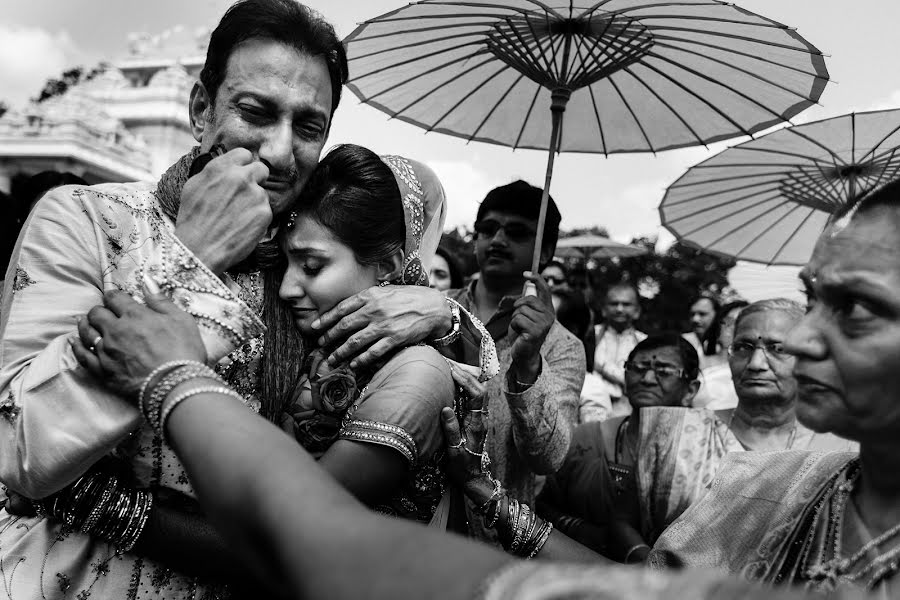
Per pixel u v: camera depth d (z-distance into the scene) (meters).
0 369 1.45
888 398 0.84
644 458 2.70
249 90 1.55
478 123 3.17
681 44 2.66
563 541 1.86
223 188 1.47
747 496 1.09
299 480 0.73
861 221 0.87
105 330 1.13
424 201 1.97
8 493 1.53
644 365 3.21
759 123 2.81
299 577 0.64
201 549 1.48
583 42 2.69
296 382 1.65
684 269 22.95
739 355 2.95
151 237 1.54
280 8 1.59
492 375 1.89
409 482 1.69
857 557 0.90
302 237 1.64
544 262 3.33
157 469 1.54
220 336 1.40
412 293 1.70
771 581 0.98
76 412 1.32
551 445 2.51
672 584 0.51
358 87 3.14
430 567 0.57
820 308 0.89
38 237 1.52
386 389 1.59
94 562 1.52
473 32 2.81
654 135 3.00
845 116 3.05
